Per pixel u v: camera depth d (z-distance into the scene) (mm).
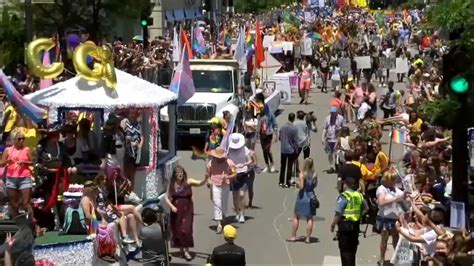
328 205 25156
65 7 43750
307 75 50000
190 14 88062
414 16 95938
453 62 13898
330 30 75688
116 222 17422
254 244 20906
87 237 16875
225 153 22016
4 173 18766
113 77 19750
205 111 34625
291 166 27859
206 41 57219
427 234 16312
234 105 35375
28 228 15414
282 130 27750
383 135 37125
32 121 19656
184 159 32969
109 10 46125
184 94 22578
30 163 18781
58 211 18406
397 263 17125
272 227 22594
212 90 35625
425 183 20188
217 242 21109
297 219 21078
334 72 54719
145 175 20219
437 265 14320
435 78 35406
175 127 22859
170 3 81625
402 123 28438
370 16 134375
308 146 28391
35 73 19891
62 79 30297
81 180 19453
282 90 49531
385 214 18656
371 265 19125
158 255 16406
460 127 14094
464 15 13797
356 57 53906
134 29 61250
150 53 42969
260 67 45656
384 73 57562
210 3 89688
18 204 18641
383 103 39250
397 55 57219
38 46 19969
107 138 19578
